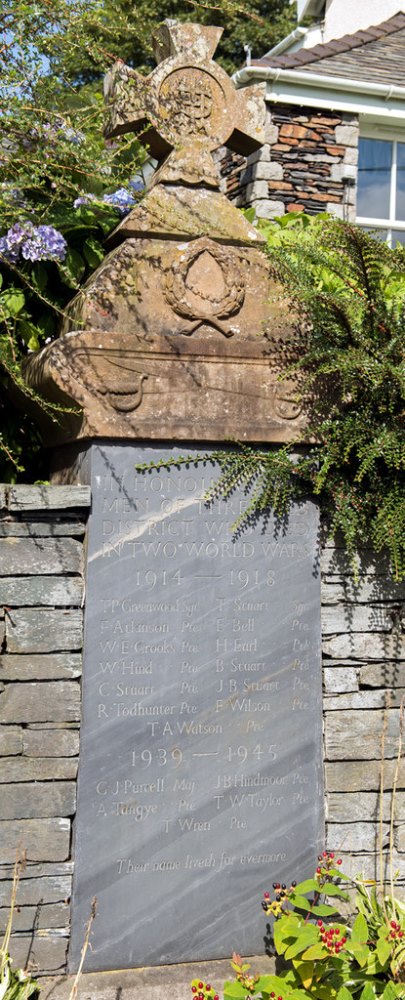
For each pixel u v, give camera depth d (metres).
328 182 8.77
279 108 8.64
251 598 3.88
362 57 9.41
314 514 4.00
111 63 4.18
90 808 3.65
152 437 3.75
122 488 3.75
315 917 3.88
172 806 3.75
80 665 3.69
